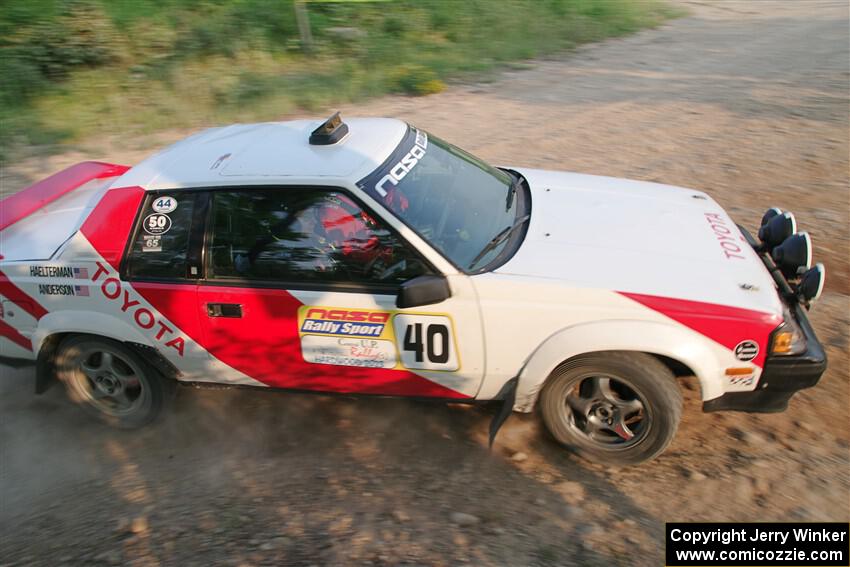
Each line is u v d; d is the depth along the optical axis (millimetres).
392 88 11609
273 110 10250
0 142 8930
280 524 3482
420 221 3643
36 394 4449
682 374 3711
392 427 4223
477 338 3547
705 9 20266
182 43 12164
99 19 11375
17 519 3711
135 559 3309
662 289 3471
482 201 4059
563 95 11195
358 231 3613
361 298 3602
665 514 3439
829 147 8203
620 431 3643
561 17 16469
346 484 3775
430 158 4129
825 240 5961
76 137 9242
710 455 3822
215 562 3240
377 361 3717
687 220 4137
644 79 12109
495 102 10867
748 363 3451
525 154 8461
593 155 8344
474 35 14727
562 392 3646
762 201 6820
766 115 9656
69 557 3371
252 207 3730
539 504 3549
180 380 4137
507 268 3561
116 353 4102
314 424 4312
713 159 8047
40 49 10820
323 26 13500
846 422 4004
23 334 4172
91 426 4477
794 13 19125
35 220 4523
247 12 13109
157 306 3861
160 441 4277
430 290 3385
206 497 3754
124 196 3930
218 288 3754
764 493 3533
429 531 3379
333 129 3963
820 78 11484
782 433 3947
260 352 3859
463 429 4156
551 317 3457
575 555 3205
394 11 14602
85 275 3938
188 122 9781
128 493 3850
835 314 4965
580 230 3912
